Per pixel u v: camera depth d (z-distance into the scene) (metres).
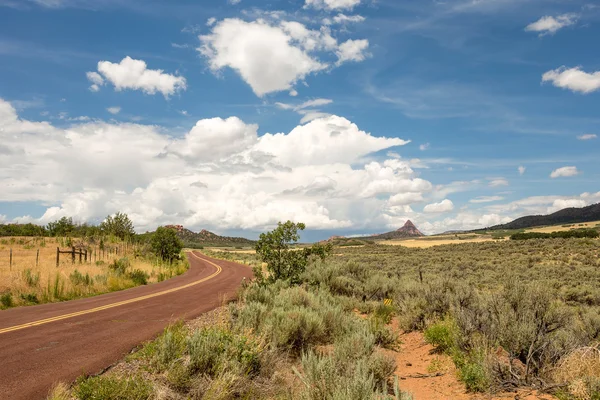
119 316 12.86
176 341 7.55
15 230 61.62
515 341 7.12
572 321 7.99
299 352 9.34
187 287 23.83
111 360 7.63
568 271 32.97
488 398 6.21
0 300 15.08
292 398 6.10
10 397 5.71
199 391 6.12
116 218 54.34
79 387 5.60
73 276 20.72
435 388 7.21
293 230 20.17
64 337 9.62
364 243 129.62
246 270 42.56
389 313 14.95
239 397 6.45
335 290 18.67
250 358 7.23
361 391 5.23
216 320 12.16
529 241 71.31
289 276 19.58
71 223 57.31
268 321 9.51
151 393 5.74
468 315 9.04
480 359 7.18
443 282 14.55
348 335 9.95
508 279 9.72
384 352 9.81
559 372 6.29
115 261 29.30
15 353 8.09
